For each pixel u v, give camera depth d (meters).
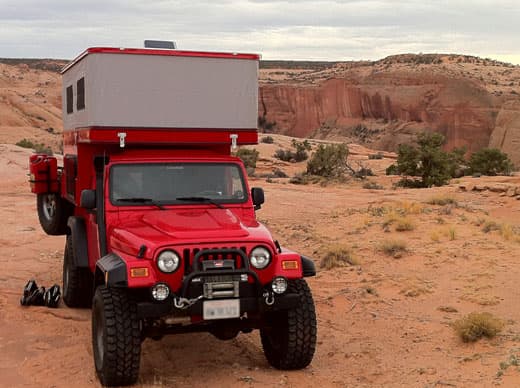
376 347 7.92
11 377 7.11
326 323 9.02
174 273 6.55
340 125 185.00
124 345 6.50
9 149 41.25
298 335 6.91
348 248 13.14
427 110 163.62
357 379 6.87
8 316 9.51
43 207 11.37
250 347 8.23
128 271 6.45
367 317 9.20
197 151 8.30
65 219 10.52
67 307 10.02
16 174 31.52
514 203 22.67
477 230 15.02
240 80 8.34
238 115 8.38
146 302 6.54
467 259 12.11
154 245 6.56
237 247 6.71
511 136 141.88
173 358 7.78
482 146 152.00
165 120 8.13
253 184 31.95
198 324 6.88
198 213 7.58
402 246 13.09
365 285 10.85
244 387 6.74
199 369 7.38
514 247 12.98
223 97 8.30
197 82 8.21
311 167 47.88
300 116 198.50
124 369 6.55
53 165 10.55
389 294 10.40
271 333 7.41
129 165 7.81
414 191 28.23
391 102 171.75
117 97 7.95
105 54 7.86
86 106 8.07
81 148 8.80
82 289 9.63
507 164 53.22
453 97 159.25
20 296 10.68
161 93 8.09
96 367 7.00
